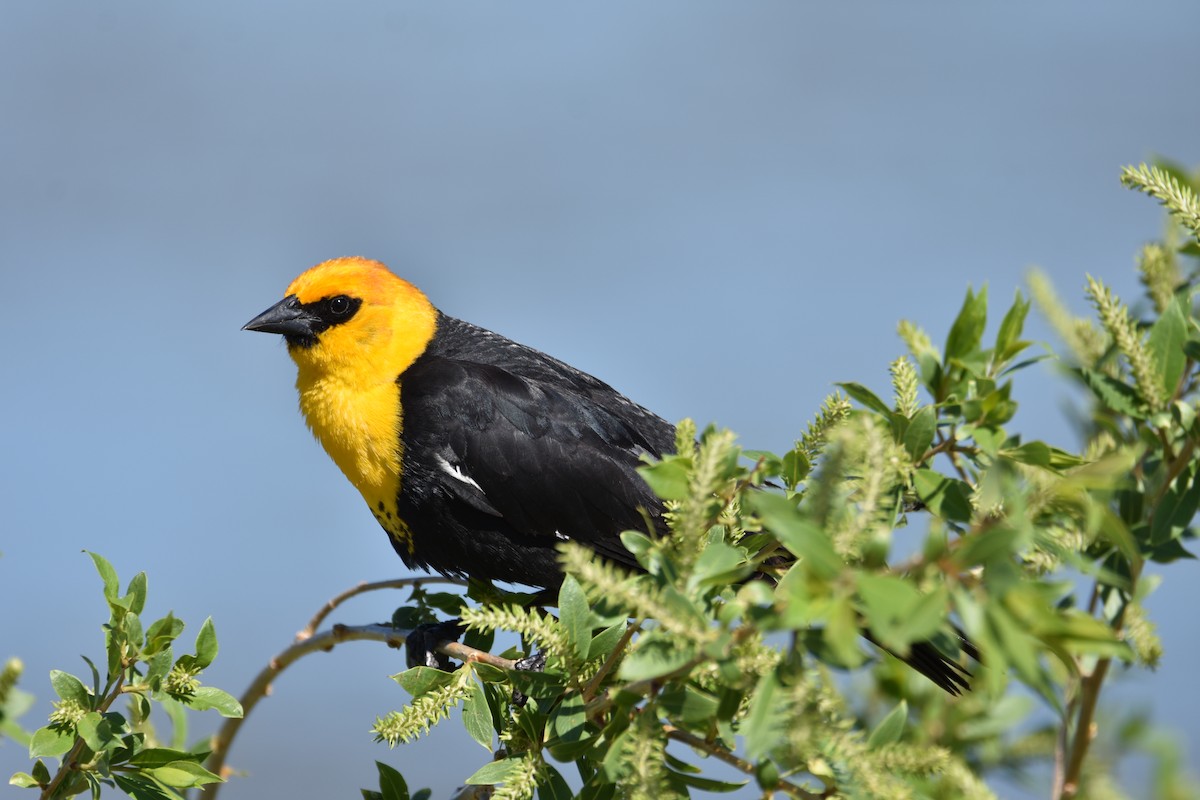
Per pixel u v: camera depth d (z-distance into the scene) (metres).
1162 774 7.76
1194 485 6.24
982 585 4.21
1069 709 6.56
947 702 8.24
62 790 7.01
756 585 4.63
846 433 4.54
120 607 7.08
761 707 4.47
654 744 5.32
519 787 5.99
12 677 6.21
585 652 6.11
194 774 7.13
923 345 7.81
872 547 4.28
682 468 5.49
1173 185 6.62
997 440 6.53
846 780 5.30
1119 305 6.44
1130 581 6.32
